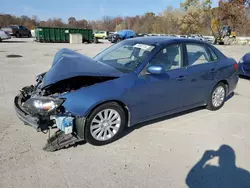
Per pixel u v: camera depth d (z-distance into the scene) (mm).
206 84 4469
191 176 2775
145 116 3711
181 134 3793
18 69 8680
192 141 3584
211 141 3609
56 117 2988
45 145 3197
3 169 2740
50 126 3104
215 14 38500
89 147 3287
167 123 4172
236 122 4355
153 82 3592
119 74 3402
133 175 2748
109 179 2660
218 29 32938
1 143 3283
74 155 3086
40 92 3322
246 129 4082
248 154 3287
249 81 7910
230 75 4934
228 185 2650
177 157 3146
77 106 3008
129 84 3357
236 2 36281
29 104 3068
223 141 3625
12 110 4480
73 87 3291
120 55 4066
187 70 4078
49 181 2582
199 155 3215
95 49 18719
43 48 17781
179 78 3924
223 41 29594
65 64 3268
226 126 4168
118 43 4566
